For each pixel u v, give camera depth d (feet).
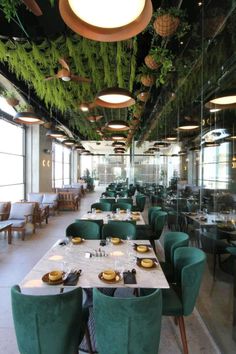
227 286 9.30
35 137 30.12
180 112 15.49
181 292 7.25
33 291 9.43
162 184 22.45
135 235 11.34
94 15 4.78
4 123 24.40
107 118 28.94
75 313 5.30
